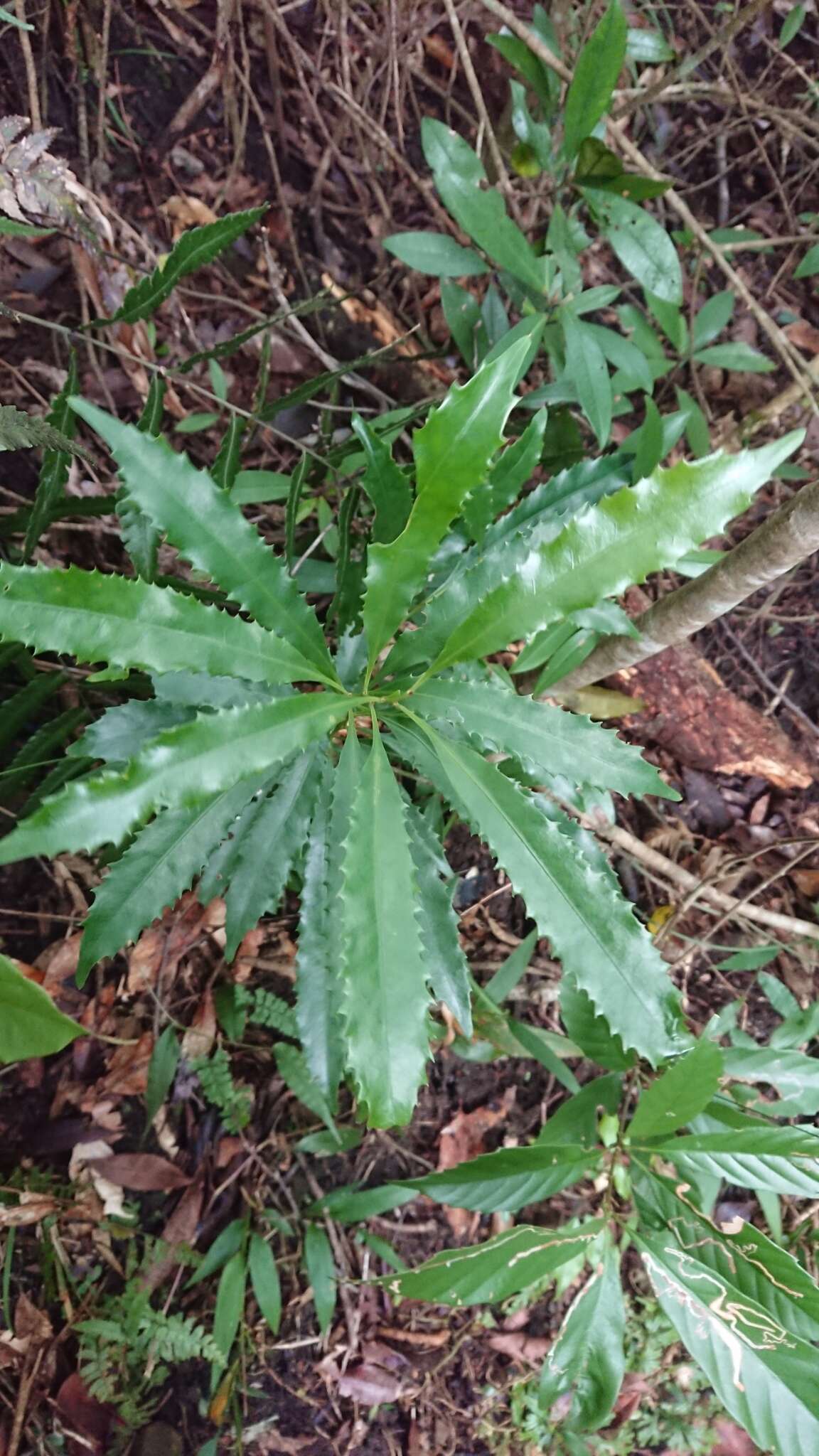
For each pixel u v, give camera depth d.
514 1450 0.73
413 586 0.35
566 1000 0.56
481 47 0.82
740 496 0.31
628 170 0.80
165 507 0.33
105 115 0.72
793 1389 0.44
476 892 0.76
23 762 0.57
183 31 0.74
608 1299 0.50
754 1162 0.50
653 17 0.87
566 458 0.65
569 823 0.44
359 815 0.33
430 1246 0.74
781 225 0.94
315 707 0.35
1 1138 0.63
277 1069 0.71
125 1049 0.66
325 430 0.72
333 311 0.80
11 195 0.48
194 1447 0.65
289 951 0.71
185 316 0.73
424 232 0.65
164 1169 0.66
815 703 0.86
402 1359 0.71
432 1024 0.37
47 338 0.69
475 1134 0.75
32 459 0.66
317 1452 0.69
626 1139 0.53
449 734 0.39
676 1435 0.74
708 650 0.86
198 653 0.33
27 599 0.30
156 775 0.30
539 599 0.33
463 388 0.30
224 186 0.78
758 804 0.82
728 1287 0.47
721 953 0.80
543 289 0.60
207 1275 0.68
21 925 0.65
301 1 0.76
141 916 0.40
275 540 0.76
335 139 0.80
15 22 0.47
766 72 0.92
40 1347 0.62
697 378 0.84
